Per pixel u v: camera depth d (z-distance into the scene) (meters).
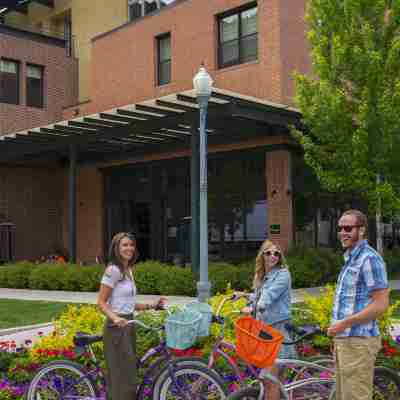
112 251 5.30
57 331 7.54
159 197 21.50
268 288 5.19
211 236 19.48
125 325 5.16
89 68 26.70
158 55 22.03
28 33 24.91
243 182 18.59
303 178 18.12
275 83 17.89
